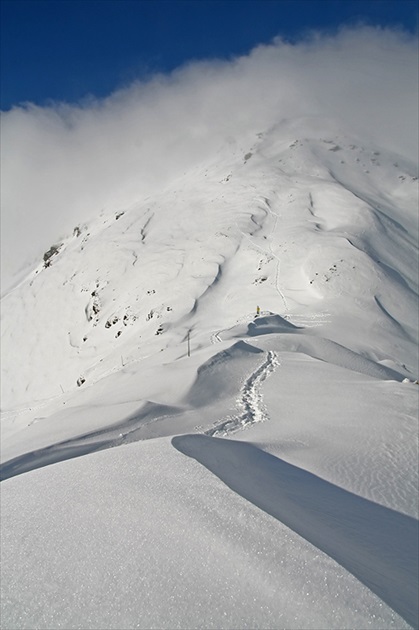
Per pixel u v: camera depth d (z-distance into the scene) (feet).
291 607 11.07
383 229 301.02
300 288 213.25
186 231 379.55
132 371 94.89
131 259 368.27
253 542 13.38
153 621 11.41
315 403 52.01
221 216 372.79
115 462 23.07
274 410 52.16
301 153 529.45
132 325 275.80
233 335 122.83
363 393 54.29
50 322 368.89
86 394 92.22
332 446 35.68
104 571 13.53
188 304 239.71
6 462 40.27
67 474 23.16
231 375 69.67
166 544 14.14
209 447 28.53
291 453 33.68
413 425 40.73
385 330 167.53
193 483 18.12
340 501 23.75
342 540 17.34
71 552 14.83
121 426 48.57
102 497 18.51
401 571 16.08
